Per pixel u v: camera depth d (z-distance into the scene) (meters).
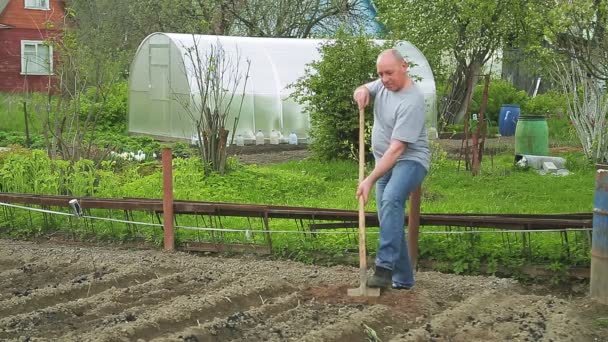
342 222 8.79
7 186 11.39
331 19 32.50
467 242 8.33
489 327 6.32
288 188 13.14
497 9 25.56
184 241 9.20
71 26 31.16
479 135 15.89
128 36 32.88
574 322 6.41
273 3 31.88
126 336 5.98
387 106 6.84
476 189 14.00
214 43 22.89
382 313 6.48
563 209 11.59
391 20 27.70
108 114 25.38
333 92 17.38
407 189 6.81
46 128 13.82
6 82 37.00
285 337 6.05
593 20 12.78
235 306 6.93
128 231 9.65
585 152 17.84
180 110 21.88
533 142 18.11
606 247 7.07
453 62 28.75
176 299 6.96
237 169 14.02
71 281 7.79
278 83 23.03
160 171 13.88
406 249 7.05
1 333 6.11
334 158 17.62
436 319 6.40
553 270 7.84
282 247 8.83
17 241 9.88
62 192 11.32
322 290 7.19
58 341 5.81
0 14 36.53
